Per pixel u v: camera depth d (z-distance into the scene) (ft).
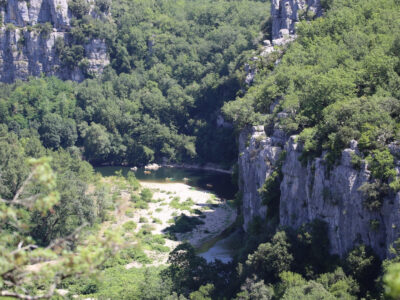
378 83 257.34
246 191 309.22
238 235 331.77
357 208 188.24
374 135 193.47
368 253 180.75
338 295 170.81
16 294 79.61
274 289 198.90
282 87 339.57
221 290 223.92
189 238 345.10
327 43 372.79
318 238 205.16
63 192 310.24
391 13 359.66
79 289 248.93
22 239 85.61
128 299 224.74
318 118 255.09
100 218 361.71
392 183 172.86
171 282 232.12
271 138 280.51
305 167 229.25
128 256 301.63
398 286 62.08
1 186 323.78
